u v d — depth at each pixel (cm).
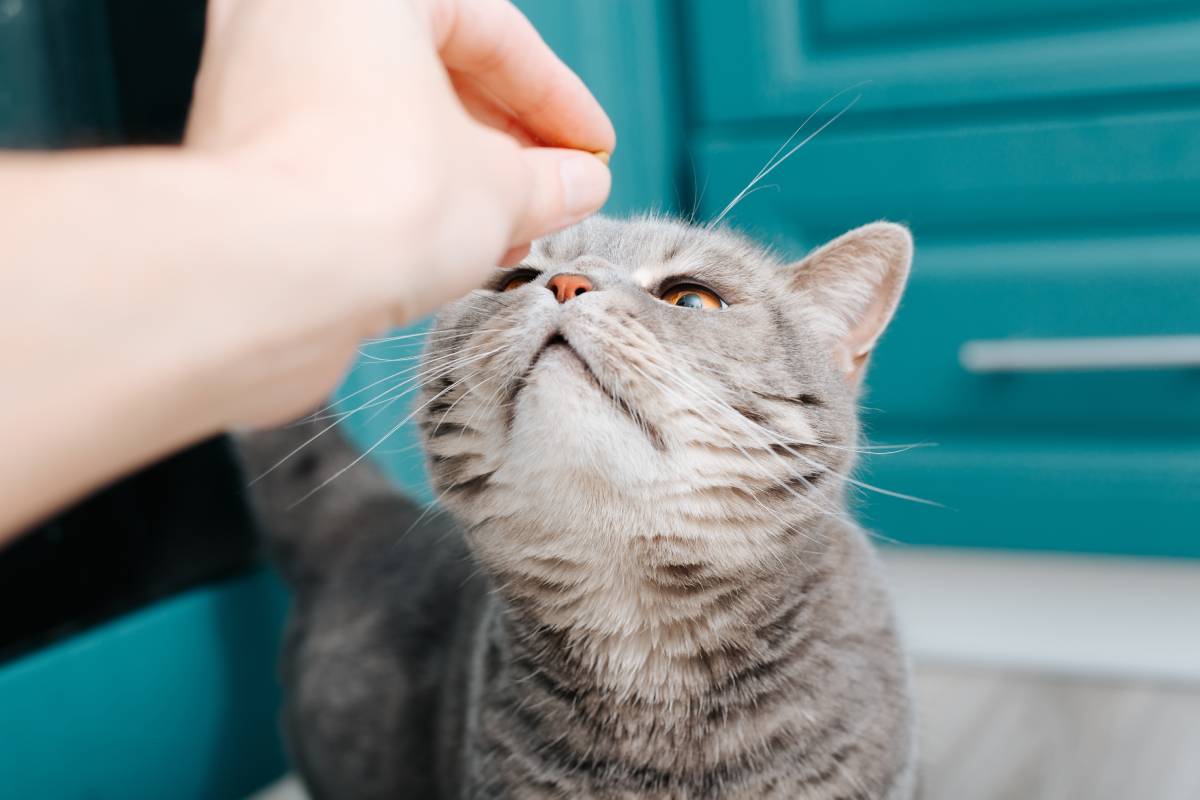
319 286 20
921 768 47
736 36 65
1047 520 65
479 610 47
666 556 36
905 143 63
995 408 64
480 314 39
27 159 19
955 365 64
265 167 20
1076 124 60
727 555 37
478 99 33
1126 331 61
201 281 18
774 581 38
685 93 70
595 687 38
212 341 18
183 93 52
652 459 35
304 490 55
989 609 69
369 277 20
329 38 22
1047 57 60
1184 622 65
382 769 48
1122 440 63
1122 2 59
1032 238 63
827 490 39
